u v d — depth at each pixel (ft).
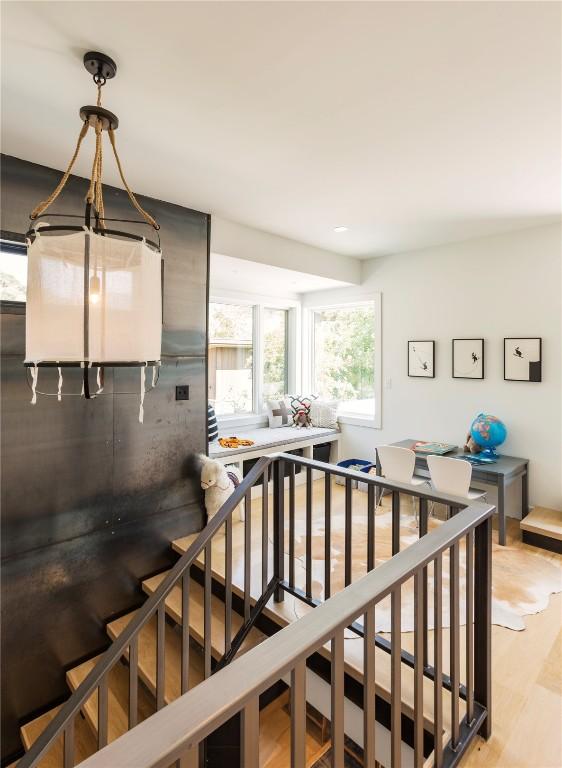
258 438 14.53
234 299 15.39
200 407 10.61
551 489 11.56
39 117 6.16
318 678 6.55
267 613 7.45
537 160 7.61
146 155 7.41
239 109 5.97
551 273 11.37
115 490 9.06
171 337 9.95
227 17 4.27
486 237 12.51
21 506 7.77
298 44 4.66
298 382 17.76
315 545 10.13
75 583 8.52
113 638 8.70
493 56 4.86
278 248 12.45
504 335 12.25
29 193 7.64
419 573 3.87
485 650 5.16
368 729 3.25
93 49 4.73
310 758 7.04
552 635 7.09
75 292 3.81
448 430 13.53
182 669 6.21
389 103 5.82
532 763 4.89
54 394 8.13
